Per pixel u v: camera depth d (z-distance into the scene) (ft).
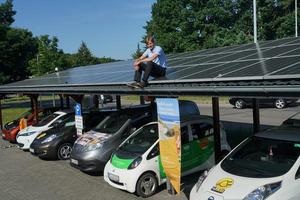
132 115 48.42
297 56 30.27
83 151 45.83
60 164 52.29
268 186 25.21
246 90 25.77
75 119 54.70
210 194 26.50
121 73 47.78
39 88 60.59
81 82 49.39
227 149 43.57
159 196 36.70
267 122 75.51
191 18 185.06
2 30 161.99
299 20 157.99
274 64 29.35
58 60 172.14
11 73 166.71
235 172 27.73
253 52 38.91
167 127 33.99
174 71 38.65
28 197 40.06
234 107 105.09
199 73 33.60
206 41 171.94
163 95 33.30
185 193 36.94
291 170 25.94
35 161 54.85
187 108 54.90
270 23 166.09
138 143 39.60
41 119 67.05
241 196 25.31
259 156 28.63
